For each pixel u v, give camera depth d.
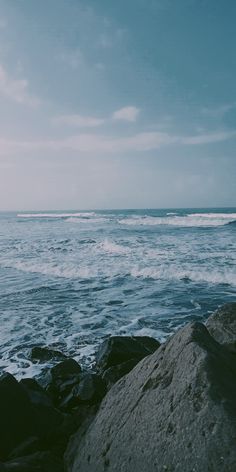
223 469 2.06
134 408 2.82
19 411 3.52
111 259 16.75
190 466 2.18
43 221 56.12
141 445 2.51
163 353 3.12
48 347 7.13
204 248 19.75
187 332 3.04
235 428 2.19
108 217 64.19
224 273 13.01
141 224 43.91
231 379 2.63
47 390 4.62
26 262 16.52
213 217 48.78
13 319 8.94
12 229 38.28
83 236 28.27
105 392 4.30
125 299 10.68
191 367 2.65
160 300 10.49
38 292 11.62
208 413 2.31
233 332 3.97
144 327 8.23
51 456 3.16
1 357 6.66
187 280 12.99
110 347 5.43
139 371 3.20
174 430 2.39
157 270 13.90
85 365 6.21
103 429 2.96
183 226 37.88
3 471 2.75
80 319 8.89
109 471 2.60
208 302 10.19
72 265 15.48
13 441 3.41
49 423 3.58
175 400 2.54
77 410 4.11
